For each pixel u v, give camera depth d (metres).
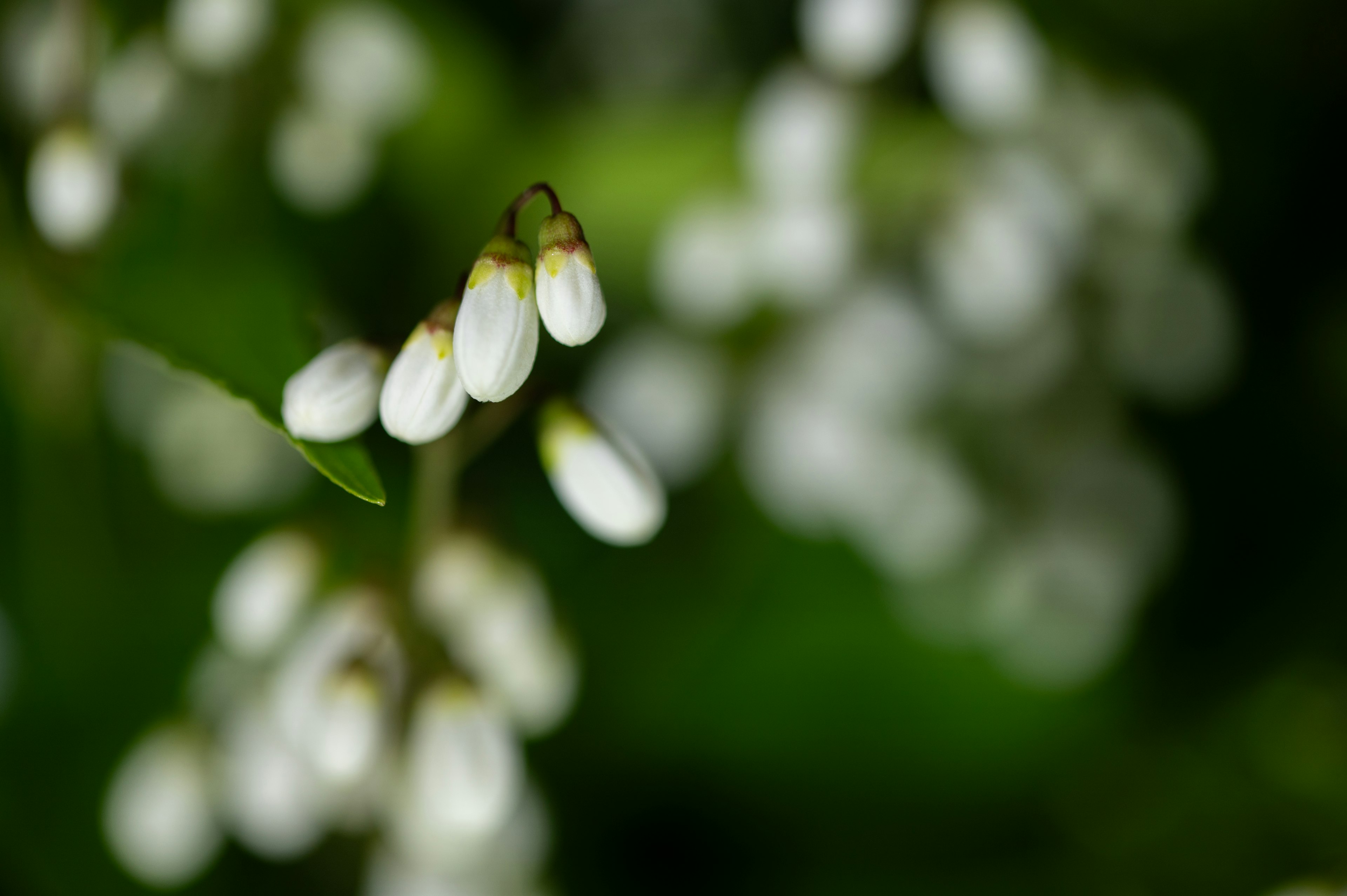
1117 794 0.47
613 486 0.35
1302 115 0.53
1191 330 0.45
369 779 0.36
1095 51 0.48
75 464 0.41
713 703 0.45
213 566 0.43
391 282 0.48
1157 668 0.50
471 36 0.49
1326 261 0.53
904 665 0.46
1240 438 0.52
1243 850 0.47
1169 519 0.46
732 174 0.46
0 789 0.40
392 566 0.37
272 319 0.35
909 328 0.42
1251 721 0.49
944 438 0.44
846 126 0.41
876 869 0.45
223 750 0.39
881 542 0.46
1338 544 0.51
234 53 0.40
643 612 0.46
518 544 0.37
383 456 0.45
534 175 0.48
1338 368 0.52
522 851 0.38
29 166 0.40
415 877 0.38
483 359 0.33
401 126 0.47
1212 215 0.53
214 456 0.43
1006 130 0.42
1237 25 0.51
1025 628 0.46
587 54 0.53
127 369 0.42
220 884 0.40
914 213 0.42
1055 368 0.43
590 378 0.49
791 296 0.43
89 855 0.40
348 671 0.35
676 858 0.44
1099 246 0.43
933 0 0.41
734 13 0.54
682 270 0.44
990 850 0.46
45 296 0.37
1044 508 0.45
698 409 0.45
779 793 0.45
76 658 0.41
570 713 0.44
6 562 0.41
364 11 0.42
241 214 0.41
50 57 0.39
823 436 0.44
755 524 0.48
